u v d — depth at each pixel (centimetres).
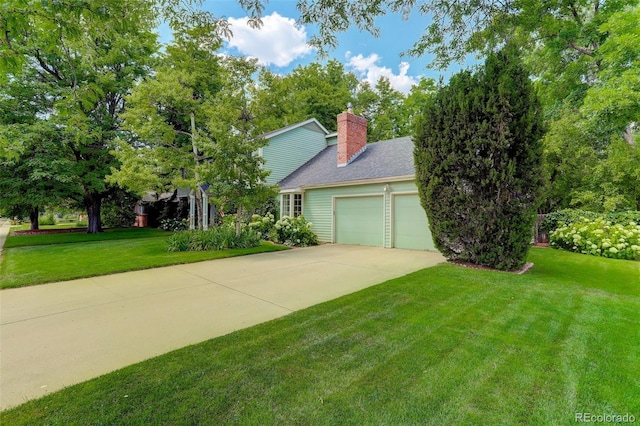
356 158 1279
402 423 185
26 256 858
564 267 647
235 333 320
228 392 216
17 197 1352
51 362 264
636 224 912
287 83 1040
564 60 1264
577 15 1162
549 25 1087
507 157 562
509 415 192
